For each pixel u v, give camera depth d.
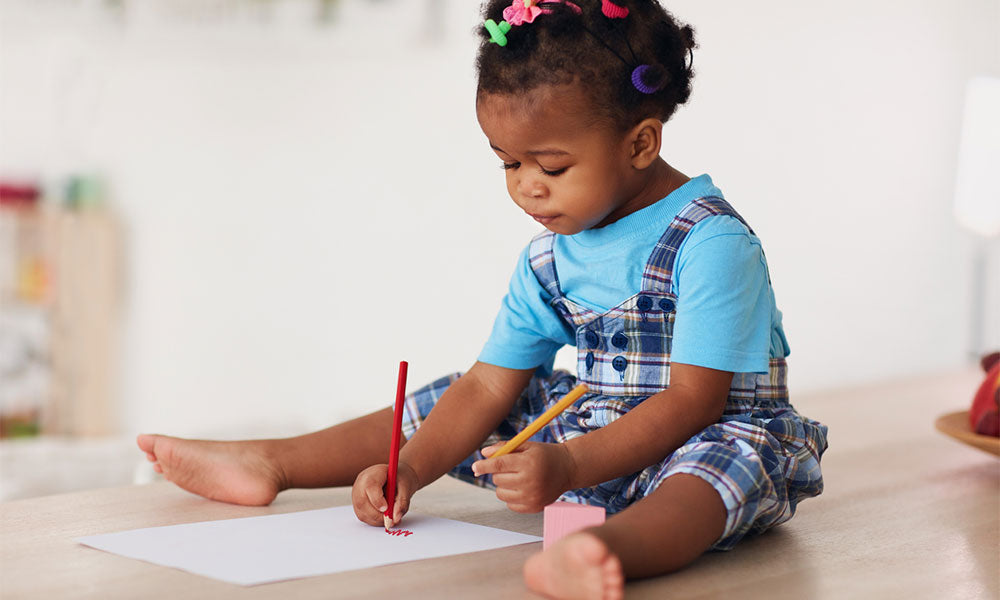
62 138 2.86
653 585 0.74
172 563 0.77
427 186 2.60
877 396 2.01
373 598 0.69
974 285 3.10
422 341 2.62
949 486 1.15
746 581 0.76
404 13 2.58
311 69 2.70
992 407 1.23
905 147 2.99
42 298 2.76
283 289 2.76
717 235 0.89
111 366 2.84
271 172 2.76
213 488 1.00
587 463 0.80
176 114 2.81
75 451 2.47
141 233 2.85
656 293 0.92
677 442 0.85
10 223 2.73
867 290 2.88
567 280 0.98
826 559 0.84
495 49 0.87
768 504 0.84
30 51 2.85
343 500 1.03
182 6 2.77
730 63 2.53
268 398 2.79
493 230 2.50
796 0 2.68
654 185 0.94
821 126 2.75
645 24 0.89
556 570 0.67
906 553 0.86
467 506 1.04
